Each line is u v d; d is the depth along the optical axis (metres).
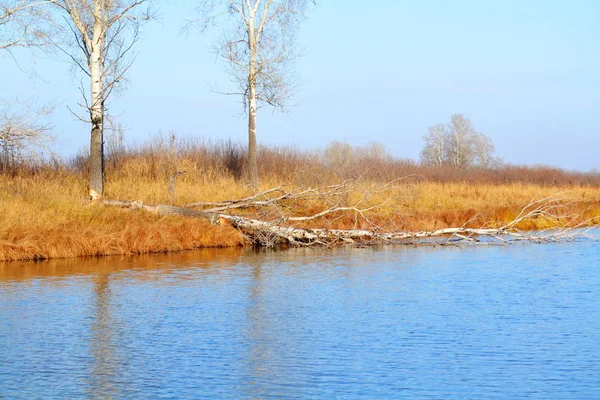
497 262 23.48
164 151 34.78
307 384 11.01
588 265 22.70
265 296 17.72
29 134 25.70
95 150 25.95
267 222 27.47
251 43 32.38
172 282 19.53
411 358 12.34
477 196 40.00
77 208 24.84
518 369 11.70
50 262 22.44
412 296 17.70
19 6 23.95
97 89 25.64
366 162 42.91
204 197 29.78
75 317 15.37
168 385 11.00
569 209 35.44
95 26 25.45
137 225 25.12
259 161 37.75
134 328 14.45
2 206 23.45
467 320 15.08
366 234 28.27
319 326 14.66
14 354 12.62
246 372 11.61
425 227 30.41
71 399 10.38
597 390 10.67
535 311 15.92
